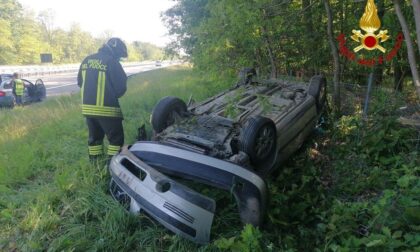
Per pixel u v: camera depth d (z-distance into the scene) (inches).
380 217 107.7
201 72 259.3
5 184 163.5
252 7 194.9
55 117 327.3
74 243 115.1
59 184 153.2
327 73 337.7
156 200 115.0
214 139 137.8
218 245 104.6
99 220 130.2
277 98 187.9
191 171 119.5
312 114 195.0
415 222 101.9
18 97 544.7
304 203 138.3
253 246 103.1
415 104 237.3
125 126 246.5
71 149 210.5
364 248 99.1
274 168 155.6
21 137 257.6
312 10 280.4
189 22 392.5
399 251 94.5
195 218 111.0
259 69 329.4
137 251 116.6
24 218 132.3
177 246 114.6
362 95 271.0
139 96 399.9
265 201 117.7
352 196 146.2
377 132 181.8
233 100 166.4
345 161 174.4
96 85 166.9
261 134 137.8
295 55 341.4
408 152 167.0
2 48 2341.3
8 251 117.5
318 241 116.2
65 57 3627.0
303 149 197.9
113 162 137.4
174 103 165.8
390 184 144.9
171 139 141.3
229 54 264.2
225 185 115.0
